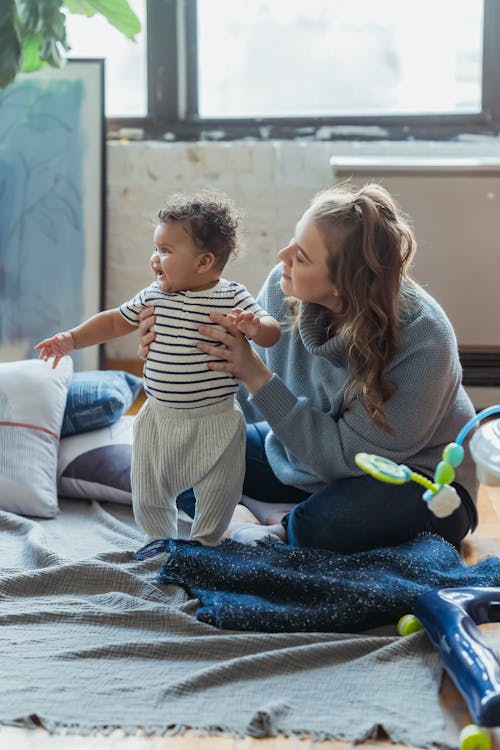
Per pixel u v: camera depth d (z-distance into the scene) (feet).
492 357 10.55
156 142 11.72
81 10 9.05
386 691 4.95
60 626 5.50
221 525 6.37
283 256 6.28
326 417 6.45
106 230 11.54
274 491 7.28
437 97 11.56
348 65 11.62
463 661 4.80
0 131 11.21
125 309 6.40
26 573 5.91
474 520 6.75
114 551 6.35
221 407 6.23
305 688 4.96
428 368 6.20
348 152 11.46
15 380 7.52
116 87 11.87
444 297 10.43
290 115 11.70
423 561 5.97
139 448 6.39
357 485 6.34
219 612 5.57
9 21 8.16
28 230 11.19
